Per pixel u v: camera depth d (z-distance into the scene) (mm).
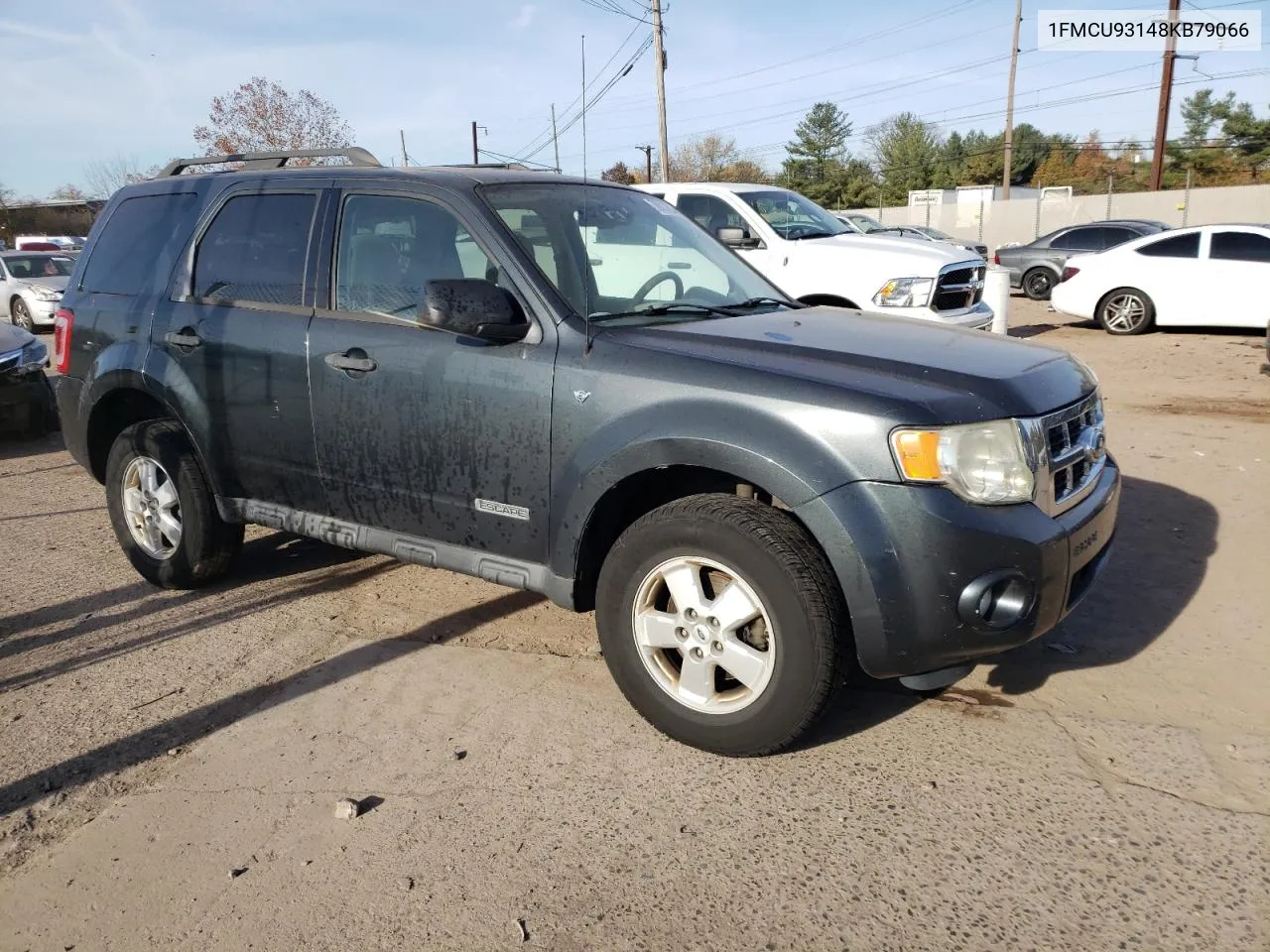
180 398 4473
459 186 3803
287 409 4129
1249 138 56188
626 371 3283
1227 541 5129
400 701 3709
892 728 3422
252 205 4398
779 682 3027
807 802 3002
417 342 3729
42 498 6902
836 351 3248
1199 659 3861
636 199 4551
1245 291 12719
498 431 3541
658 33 23859
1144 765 3158
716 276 4352
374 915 2580
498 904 2604
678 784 3113
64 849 2906
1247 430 7508
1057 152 64812
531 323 3518
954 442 2879
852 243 8914
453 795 3094
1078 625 4211
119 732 3551
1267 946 2379
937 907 2541
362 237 4004
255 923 2568
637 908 2572
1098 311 13922
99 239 5109
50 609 4723
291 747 3414
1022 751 3254
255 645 4246
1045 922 2479
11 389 8484
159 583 4859
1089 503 3291
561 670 3920
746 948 2426
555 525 3467
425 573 5055
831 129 65500
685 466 3400
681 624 3236
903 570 2869
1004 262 19703
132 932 2557
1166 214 35844
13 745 3480
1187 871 2648
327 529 4184
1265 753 3203
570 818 2959
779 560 2969
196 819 3020
